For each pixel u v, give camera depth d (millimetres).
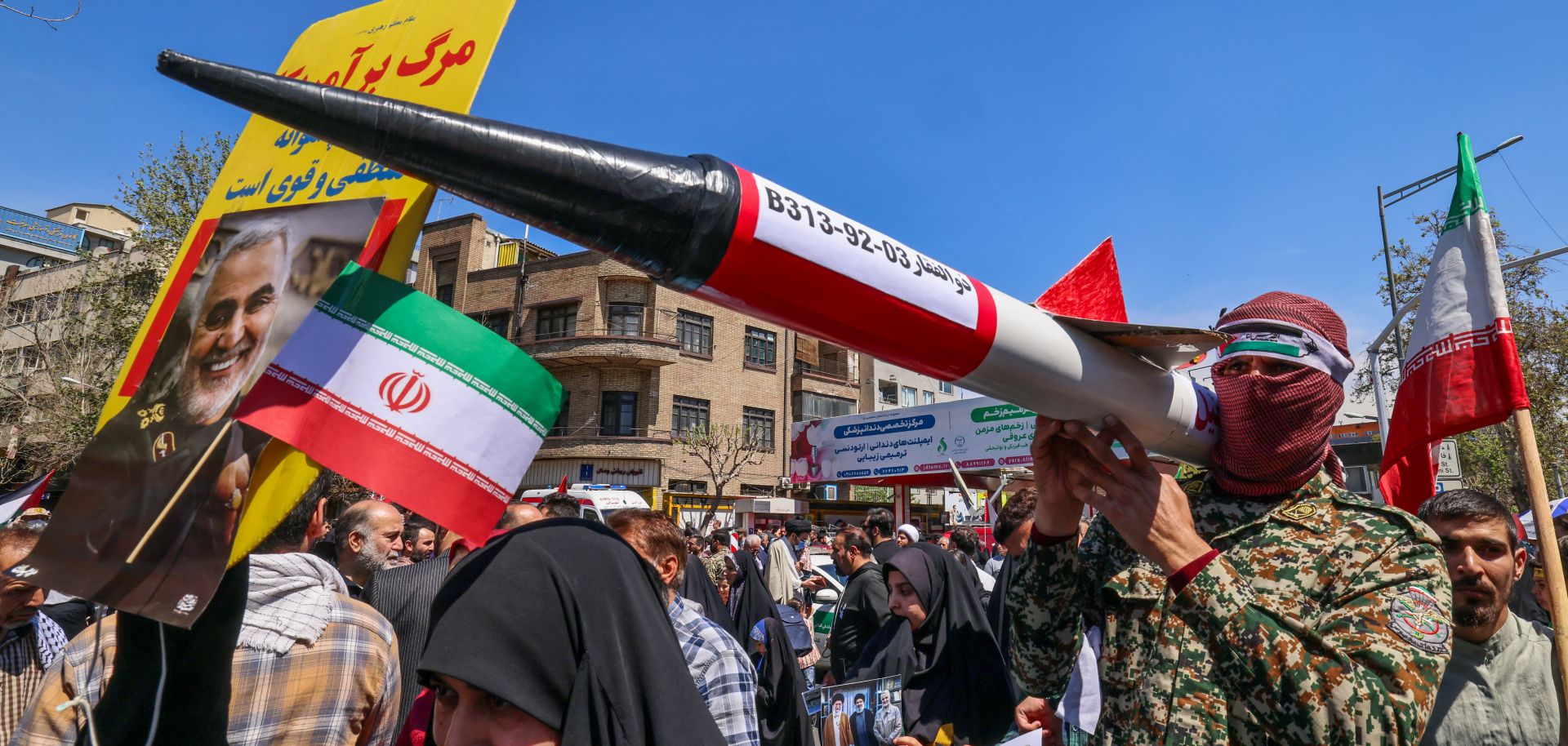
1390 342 16391
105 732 1377
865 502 27688
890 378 37531
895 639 3424
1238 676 1215
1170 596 1298
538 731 1068
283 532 1967
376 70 1371
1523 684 2146
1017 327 1247
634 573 1224
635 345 27391
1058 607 1604
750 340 31438
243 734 1731
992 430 14289
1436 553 1339
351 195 1256
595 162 953
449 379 1284
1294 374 1420
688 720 1137
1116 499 1350
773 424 31562
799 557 12062
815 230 1082
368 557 3643
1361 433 15750
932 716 3082
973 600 3268
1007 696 3080
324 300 1271
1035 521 1601
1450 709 2182
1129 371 1373
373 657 1977
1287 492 1500
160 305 1438
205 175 16312
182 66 886
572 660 1098
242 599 1502
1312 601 1347
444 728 1159
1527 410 2186
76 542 1268
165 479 1239
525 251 30250
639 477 27719
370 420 1229
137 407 1322
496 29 1227
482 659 1041
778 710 3180
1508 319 2303
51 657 2881
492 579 1112
